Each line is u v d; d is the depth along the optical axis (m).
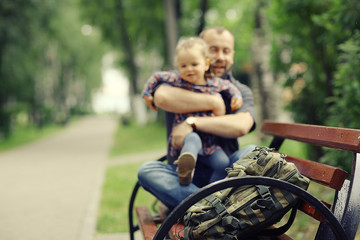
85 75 62.53
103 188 7.41
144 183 2.26
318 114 6.27
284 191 1.82
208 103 2.42
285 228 2.14
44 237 4.63
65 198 6.85
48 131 35.28
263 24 12.34
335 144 1.89
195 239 1.85
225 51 2.95
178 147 2.35
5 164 12.72
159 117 28.06
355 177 1.78
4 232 4.90
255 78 12.65
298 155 7.38
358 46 3.98
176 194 2.13
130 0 25.20
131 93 45.53
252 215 1.80
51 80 46.53
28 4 23.09
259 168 1.90
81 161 12.88
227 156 2.50
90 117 76.06
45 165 12.14
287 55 6.94
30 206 6.31
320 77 6.22
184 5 22.97
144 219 2.60
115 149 16.73
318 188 5.14
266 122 2.90
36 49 27.20
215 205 1.85
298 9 5.91
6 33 22.16
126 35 27.45
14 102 31.38
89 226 4.95
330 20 4.95
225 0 22.45
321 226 1.86
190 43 2.45
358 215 1.74
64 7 30.58
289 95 6.85
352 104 4.06
